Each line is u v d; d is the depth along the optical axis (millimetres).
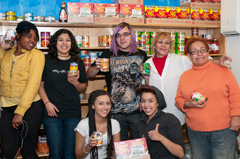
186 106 2158
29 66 2215
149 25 3164
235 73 3256
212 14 3348
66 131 2367
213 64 2146
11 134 2275
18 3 3225
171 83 2467
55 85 2303
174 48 3250
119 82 2344
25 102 2125
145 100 2045
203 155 2135
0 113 2330
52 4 3336
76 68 2238
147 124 2072
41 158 2961
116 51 2404
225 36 3375
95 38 3441
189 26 3271
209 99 2057
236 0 3035
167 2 3686
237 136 2861
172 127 1984
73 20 2967
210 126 2043
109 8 3043
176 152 1885
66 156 2379
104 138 2100
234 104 2025
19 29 2186
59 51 2332
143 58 2463
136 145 1812
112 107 2357
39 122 2307
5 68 2211
